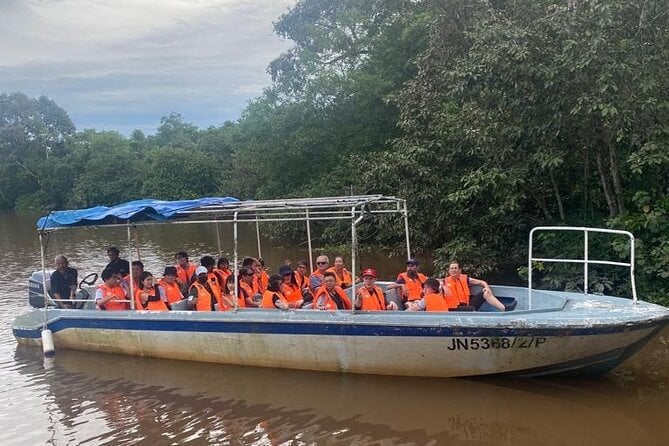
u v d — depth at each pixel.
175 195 44.94
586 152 9.96
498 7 11.38
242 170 27.03
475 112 10.03
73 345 9.11
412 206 11.70
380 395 6.64
